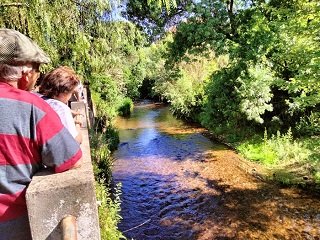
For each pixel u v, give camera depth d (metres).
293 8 6.97
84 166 1.34
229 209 7.44
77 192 1.18
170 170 10.20
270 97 11.76
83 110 4.72
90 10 4.92
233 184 8.82
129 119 20.41
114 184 9.18
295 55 6.89
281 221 6.75
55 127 1.21
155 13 11.50
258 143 11.70
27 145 1.18
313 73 6.46
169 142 13.73
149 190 8.73
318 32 6.32
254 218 6.96
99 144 8.56
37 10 3.91
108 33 5.43
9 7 3.89
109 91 17.86
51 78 2.68
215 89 14.20
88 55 5.08
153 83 30.17
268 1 10.70
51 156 1.21
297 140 11.12
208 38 11.59
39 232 1.18
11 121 1.15
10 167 1.17
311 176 8.58
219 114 14.98
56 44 4.65
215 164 10.52
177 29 12.62
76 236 1.11
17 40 1.27
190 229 6.71
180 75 14.11
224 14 11.42
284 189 8.25
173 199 8.12
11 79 1.25
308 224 6.55
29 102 1.18
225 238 6.30
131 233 6.63
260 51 10.63
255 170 9.71
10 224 1.21
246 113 11.81
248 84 11.67
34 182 1.20
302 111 11.48
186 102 18.73
